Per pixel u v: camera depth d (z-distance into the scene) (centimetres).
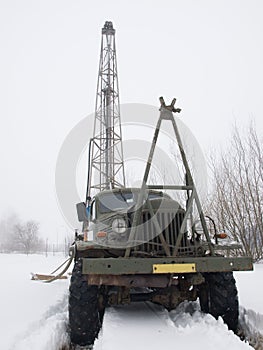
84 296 364
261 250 880
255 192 894
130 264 343
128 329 330
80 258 385
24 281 734
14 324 366
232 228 909
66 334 367
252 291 525
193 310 418
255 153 912
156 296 396
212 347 278
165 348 280
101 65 1341
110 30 1408
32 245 4394
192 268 351
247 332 376
